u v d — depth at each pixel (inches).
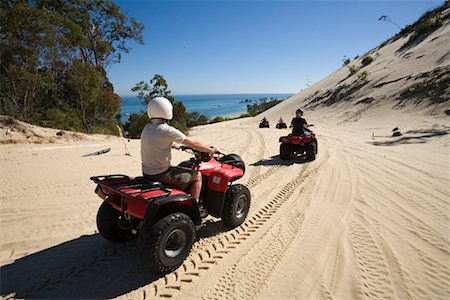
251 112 2965.1
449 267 117.7
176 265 116.7
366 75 1237.7
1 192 220.5
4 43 477.1
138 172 286.7
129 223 141.6
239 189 157.2
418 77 888.3
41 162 322.0
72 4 786.8
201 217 140.9
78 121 624.4
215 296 105.9
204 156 151.6
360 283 110.4
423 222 157.8
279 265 123.7
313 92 1646.2
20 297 106.0
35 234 154.9
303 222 165.0
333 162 312.7
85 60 869.2
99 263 127.3
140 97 871.7
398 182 228.8
